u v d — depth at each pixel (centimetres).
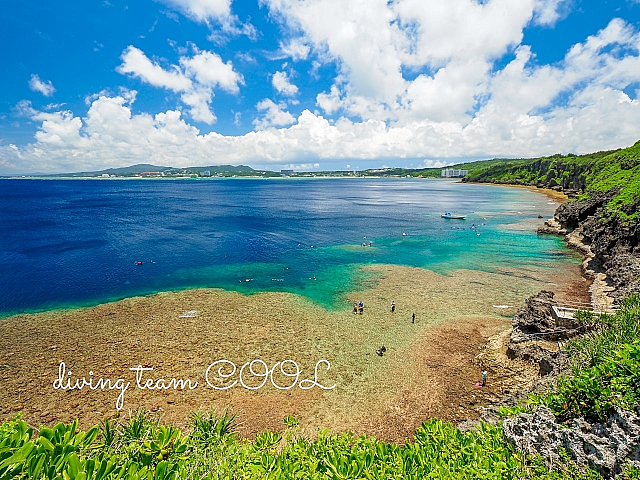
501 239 8231
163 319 3966
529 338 3069
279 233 9000
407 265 6166
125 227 9600
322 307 4353
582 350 1413
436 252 7075
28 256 6506
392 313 4169
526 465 802
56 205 14850
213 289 4959
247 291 4900
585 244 6950
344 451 870
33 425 2373
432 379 2902
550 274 5516
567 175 19825
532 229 9438
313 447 918
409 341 3506
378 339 3550
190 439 870
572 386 966
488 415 1867
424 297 4662
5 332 3628
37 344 3391
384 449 877
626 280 3906
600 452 777
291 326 3822
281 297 4675
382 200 19088
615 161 11669
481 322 3897
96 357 3173
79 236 8312
